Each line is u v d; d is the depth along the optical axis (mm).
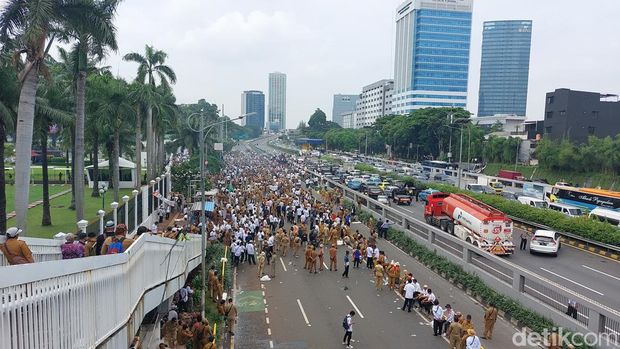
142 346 15719
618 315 16328
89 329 8977
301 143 194000
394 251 33844
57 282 7680
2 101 23141
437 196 40000
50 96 34500
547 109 90500
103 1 22125
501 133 116062
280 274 28359
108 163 61688
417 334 19672
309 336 19422
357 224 43406
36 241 12180
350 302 23609
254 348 18250
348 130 175625
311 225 37250
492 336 19516
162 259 17156
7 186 58750
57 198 51031
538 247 31984
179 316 19172
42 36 19016
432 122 101938
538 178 79125
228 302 19797
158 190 43531
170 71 50719
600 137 85750
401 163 110688
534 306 20578
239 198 49469
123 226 12797
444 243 30516
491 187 61844
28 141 19203
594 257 31625
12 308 6496
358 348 18266
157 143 64000
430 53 185625
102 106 38781
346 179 74375
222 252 29516
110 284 10266
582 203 46875
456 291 25391
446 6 185250
